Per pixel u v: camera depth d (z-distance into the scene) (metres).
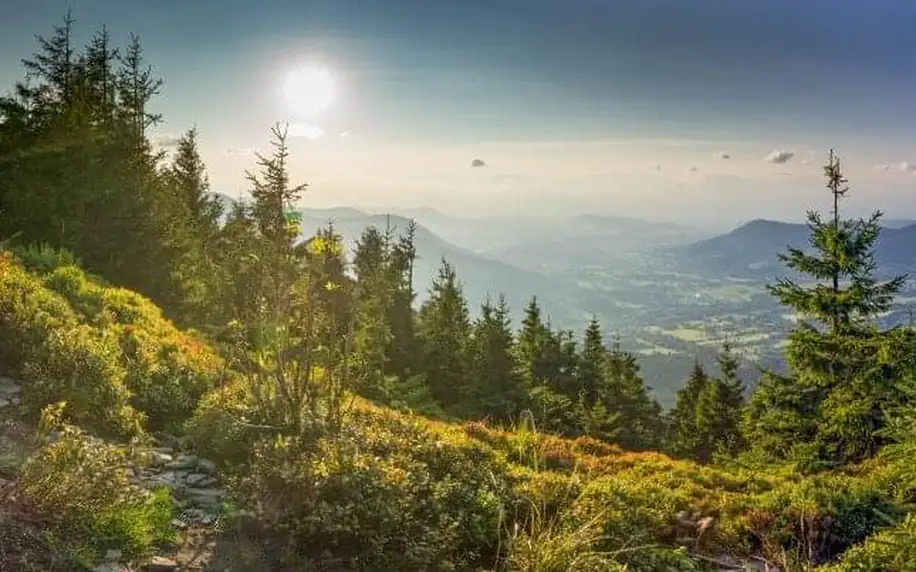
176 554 5.90
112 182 23.72
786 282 23.62
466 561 7.23
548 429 39.06
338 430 8.45
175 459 8.26
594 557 7.23
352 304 8.88
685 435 59.00
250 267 9.43
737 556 10.27
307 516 6.46
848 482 13.26
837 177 23.05
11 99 25.33
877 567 8.51
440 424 16.31
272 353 9.09
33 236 21.09
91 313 13.12
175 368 11.34
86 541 5.50
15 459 6.51
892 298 22.47
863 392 20.61
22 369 9.15
